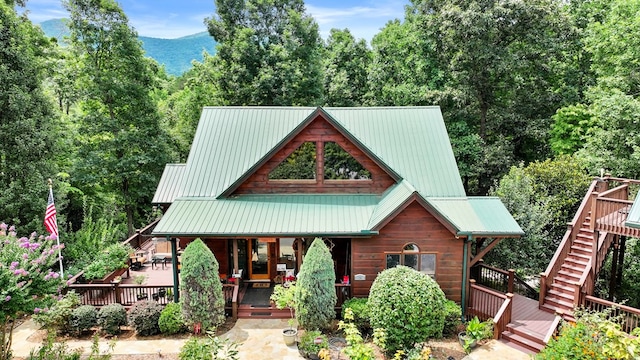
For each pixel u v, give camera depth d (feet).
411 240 48.03
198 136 60.70
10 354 34.83
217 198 53.88
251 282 56.65
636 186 57.98
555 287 47.67
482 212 51.83
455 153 91.50
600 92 76.79
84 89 88.22
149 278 58.03
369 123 62.13
